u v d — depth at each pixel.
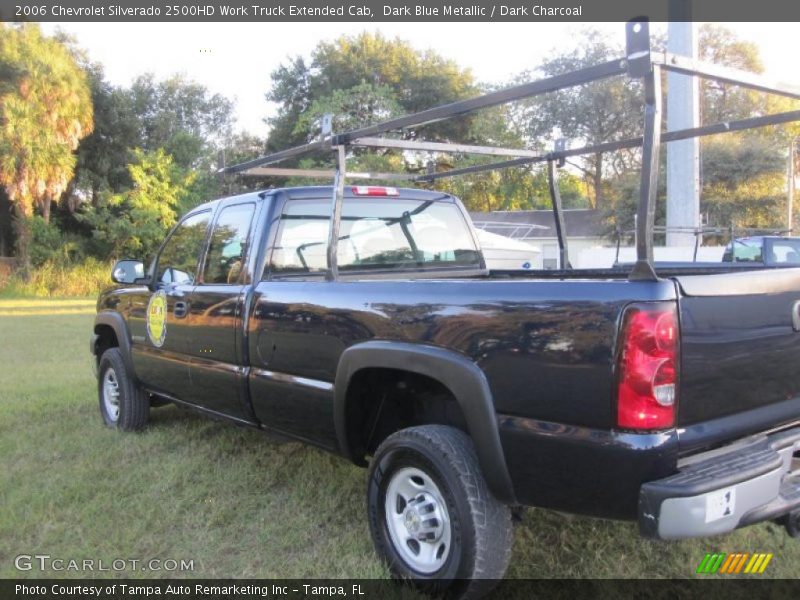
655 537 2.36
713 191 26.31
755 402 2.74
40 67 29.30
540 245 27.98
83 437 5.50
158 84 43.25
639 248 2.46
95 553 3.51
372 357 3.21
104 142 36.97
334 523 3.81
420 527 3.06
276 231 4.22
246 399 4.16
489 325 2.77
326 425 3.61
